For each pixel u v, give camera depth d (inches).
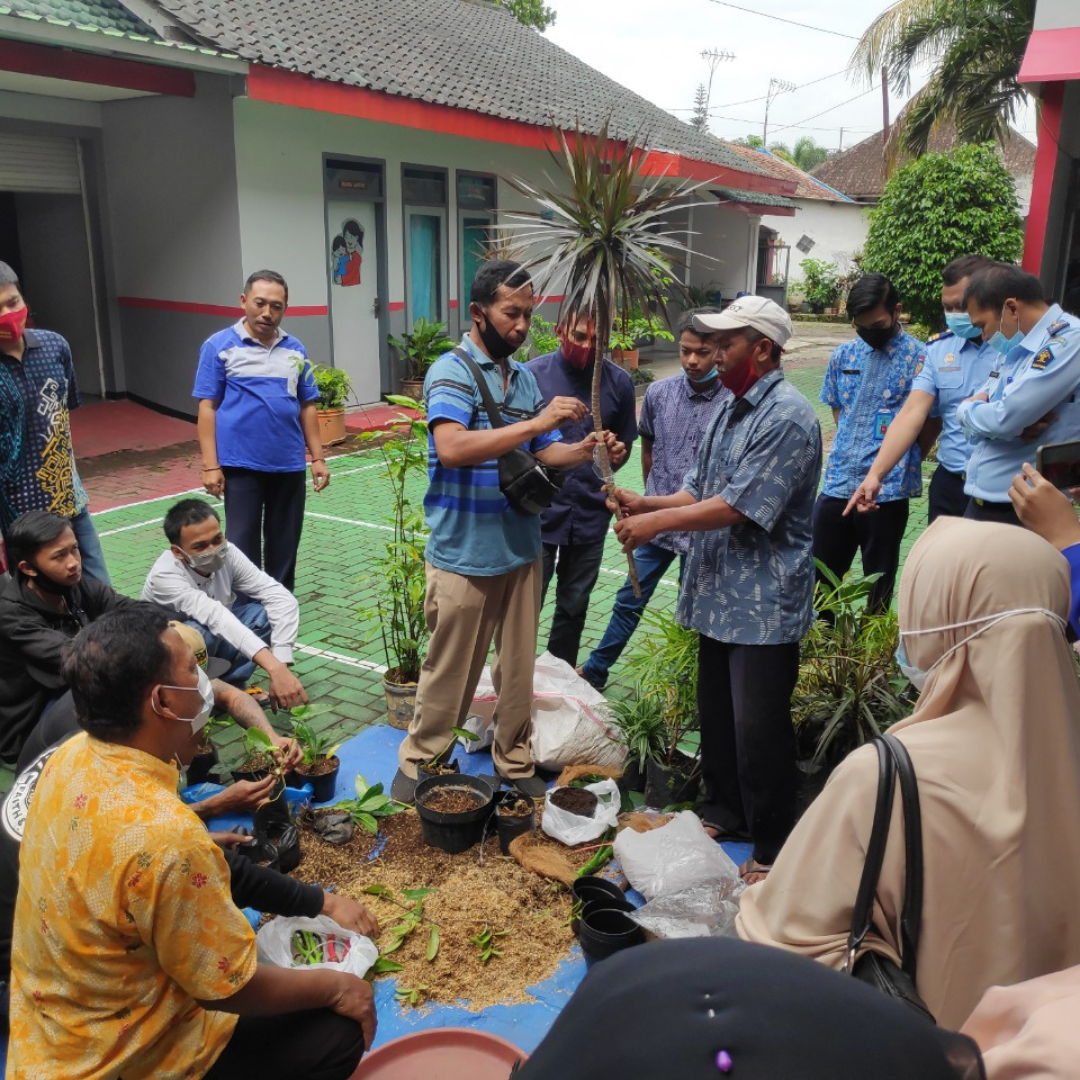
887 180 542.9
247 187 383.2
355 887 119.0
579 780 139.3
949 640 55.4
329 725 165.0
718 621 117.0
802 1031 26.5
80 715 70.7
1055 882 52.6
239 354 186.7
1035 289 137.3
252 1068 80.8
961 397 165.5
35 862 69.3
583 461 132.4
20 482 162.4
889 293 169.6
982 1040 42.1
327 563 251.8
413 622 164.7
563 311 111.3
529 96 524.7
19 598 128.3
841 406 179.9
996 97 503.2
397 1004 101.5
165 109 389.7
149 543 267.4
